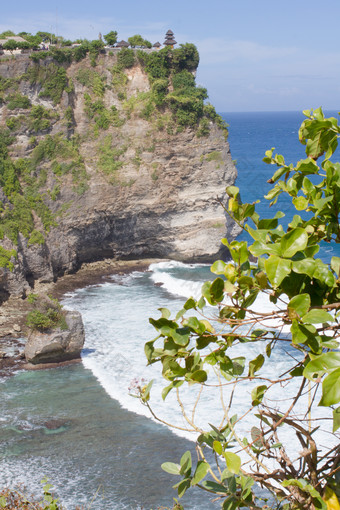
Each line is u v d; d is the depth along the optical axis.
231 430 3.96
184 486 3.60
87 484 27.19
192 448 30.09
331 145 3.83
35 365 42.56
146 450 30.36
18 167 67.56
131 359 43.41
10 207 64.56
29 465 28.94
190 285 65.38
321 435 25.92
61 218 69.38
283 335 35.03
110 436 31.92
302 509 3.34
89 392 37.81
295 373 3.69
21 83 68.62
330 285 3.07
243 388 33.97
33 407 35.69
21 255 62.84
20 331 51.09
